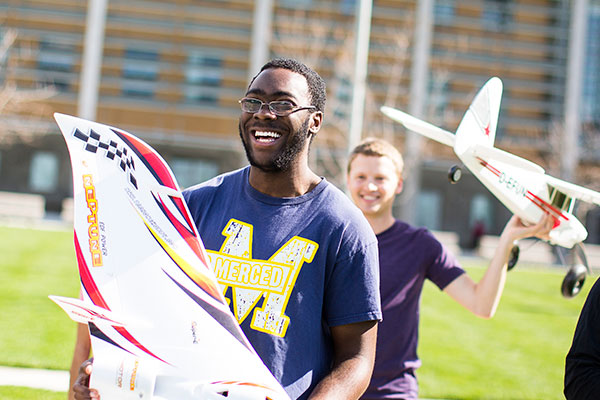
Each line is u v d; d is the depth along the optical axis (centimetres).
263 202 191
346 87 2856
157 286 177
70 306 164
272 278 181
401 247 297
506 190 321
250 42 3769
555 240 342
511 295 1245
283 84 187
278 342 176
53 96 3688
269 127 187
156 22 3738
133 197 182
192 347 171
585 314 207
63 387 495
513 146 3884
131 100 3759
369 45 3712
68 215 2708
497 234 3969
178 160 3897
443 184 3925
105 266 175
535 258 2384
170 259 179
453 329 869
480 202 3966
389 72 3703
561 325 959
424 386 582
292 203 189
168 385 168
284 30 3534
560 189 329
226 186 203
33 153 3762
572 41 3938
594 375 197
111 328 171
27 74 3653
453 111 3825
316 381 179
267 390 166
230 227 191
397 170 311
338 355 185
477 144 317
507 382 621
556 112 3934
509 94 3928
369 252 186
